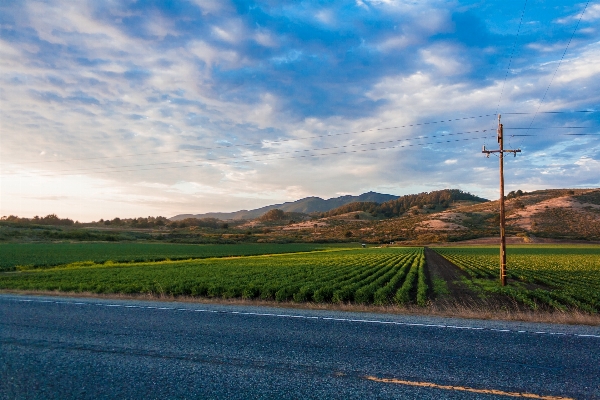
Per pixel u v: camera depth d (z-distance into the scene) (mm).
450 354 8766
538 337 10320
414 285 30375
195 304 16469
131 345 9516
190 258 66250
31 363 8211
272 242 150250
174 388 6867
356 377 7371
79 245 93688
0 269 41406
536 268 47906
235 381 7184
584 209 165125
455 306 18031
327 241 163375
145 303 16750
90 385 7016
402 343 9695
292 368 7859
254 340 9984
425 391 6730
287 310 14688
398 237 176250
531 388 6875
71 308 15250
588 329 11328
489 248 115688
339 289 22953
